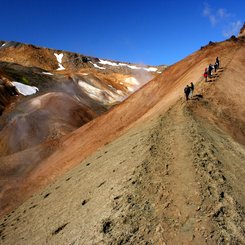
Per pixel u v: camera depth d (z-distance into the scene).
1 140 51.78
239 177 13.03
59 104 62.38
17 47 174.12
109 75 137.38
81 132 39.75
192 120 18.98
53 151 37.03
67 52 178.38
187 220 9.62
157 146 14.83
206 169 12.32
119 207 10.59
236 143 18.72
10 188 29.33
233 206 10.26
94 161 21.16
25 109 60.50
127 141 20.42
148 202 10.55
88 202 13.18
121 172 13.68
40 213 17.17
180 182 11.44
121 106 40.81
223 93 27.20
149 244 8.88
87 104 83.19
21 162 35.44
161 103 31.14
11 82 74.31
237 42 49.88
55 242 11.55
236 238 9.00
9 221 20.11
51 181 27.33
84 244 9.74
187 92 24.23
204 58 41.25
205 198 10.45
